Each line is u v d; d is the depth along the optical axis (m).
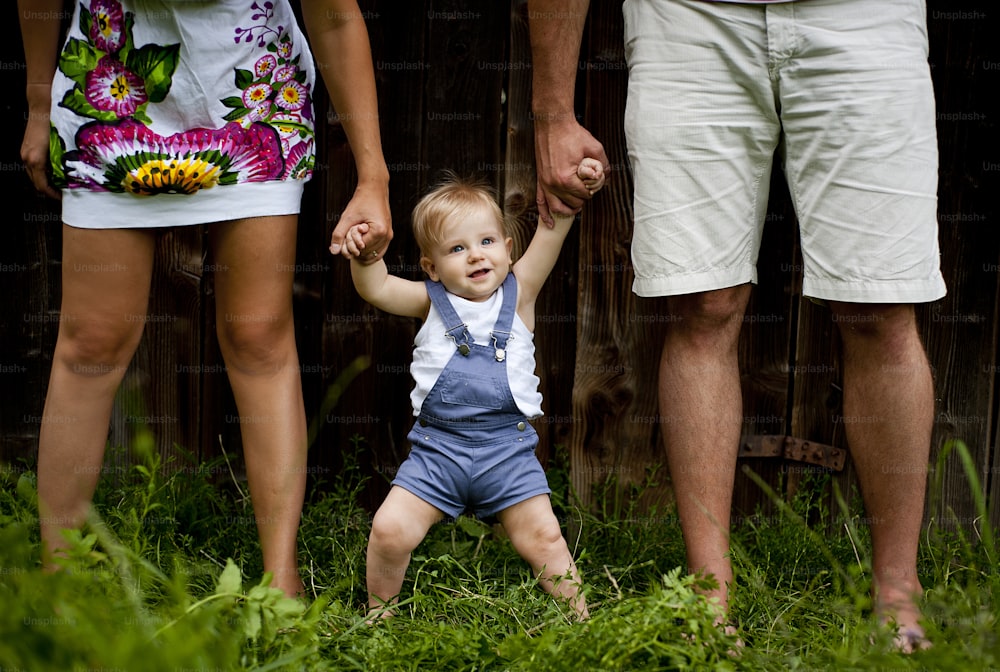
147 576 2.02
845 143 2.05
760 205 2.23
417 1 2.72
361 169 2.22
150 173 2.03
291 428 2.23
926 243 2.07
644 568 2.53
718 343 2.23
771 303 2.81
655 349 2.81
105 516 2.56
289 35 2.13
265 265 2.14
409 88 2.75
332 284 2.85
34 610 1.57
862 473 2.22
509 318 2.32
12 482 2.74
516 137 2.73
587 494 2.86
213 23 2.02
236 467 2.90
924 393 2.14
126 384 2.82
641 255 2.21
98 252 2.09
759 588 2.17
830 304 2.18
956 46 2.66
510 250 2.76
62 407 2.17
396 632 2.02
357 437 2.88
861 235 2.07
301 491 2.27
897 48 2.03
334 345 2.87
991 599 2.06
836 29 2.04
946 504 2.83
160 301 2.80
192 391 2.85
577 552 2.64
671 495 2.86
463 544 2.66
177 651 1.44
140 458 2.83
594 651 1.72
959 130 2.69
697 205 2.15
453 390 2.27
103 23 2.03
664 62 2.14
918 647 1.82
